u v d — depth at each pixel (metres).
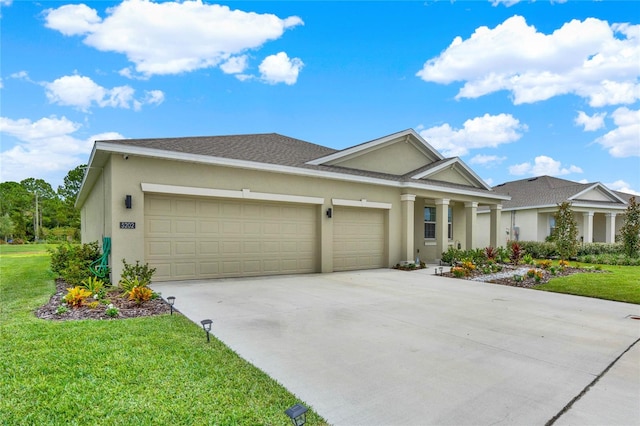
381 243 14.08
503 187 29.23
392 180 13.70
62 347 4.15
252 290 8.43
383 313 6.61
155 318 5.56
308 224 12.04
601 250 19.41
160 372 3.61
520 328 5.86
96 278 8.48
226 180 10.05
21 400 3.00
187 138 11.55
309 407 3.13
